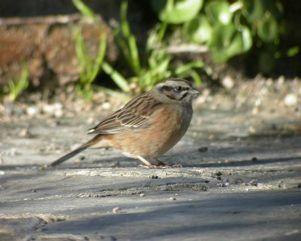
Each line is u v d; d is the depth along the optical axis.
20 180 10.19
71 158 11.95
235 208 7.76
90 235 7.00
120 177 9.98
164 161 11.45
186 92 11.05
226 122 14.64
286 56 18.12
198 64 17.38
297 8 18.22
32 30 16.50
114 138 11.21
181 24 17.89
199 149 12.26
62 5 17.39
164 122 10.98
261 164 10.84
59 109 15.72
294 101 15.92
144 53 17.50
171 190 8.98
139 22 17.95
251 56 17.86
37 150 12.63
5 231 7.31
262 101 16.34
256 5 17.44
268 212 7.54
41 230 7.28
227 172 10.10
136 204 8.16
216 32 17.36
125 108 11.20
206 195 8.55
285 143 12.70
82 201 8.50
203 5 17.62
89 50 16.72
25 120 15.05
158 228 7.11
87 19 16.80
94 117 15.23
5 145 13.04
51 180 10.05
